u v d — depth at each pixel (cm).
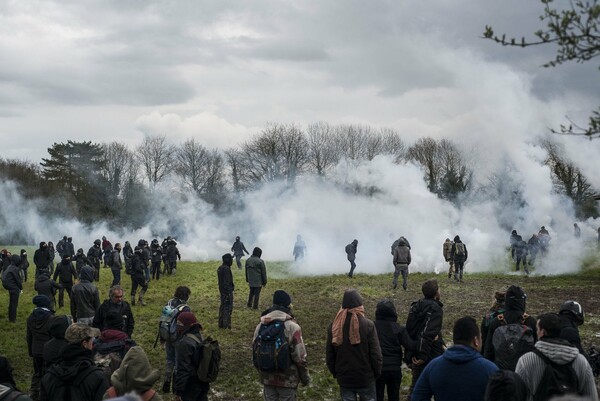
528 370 595
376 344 840
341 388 855
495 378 511
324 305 2419
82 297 1382
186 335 901
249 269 2316
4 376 609
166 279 3347
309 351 1644
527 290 2717
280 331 849
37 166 10100
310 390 1273
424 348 872
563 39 500
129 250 3678
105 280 3275
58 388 650
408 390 1240
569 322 769
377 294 2688
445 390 570
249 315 2198
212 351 894
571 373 587
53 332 851
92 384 651
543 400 586
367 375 838
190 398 898
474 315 2138
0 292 2872
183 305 1198
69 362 659
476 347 594
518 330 739
